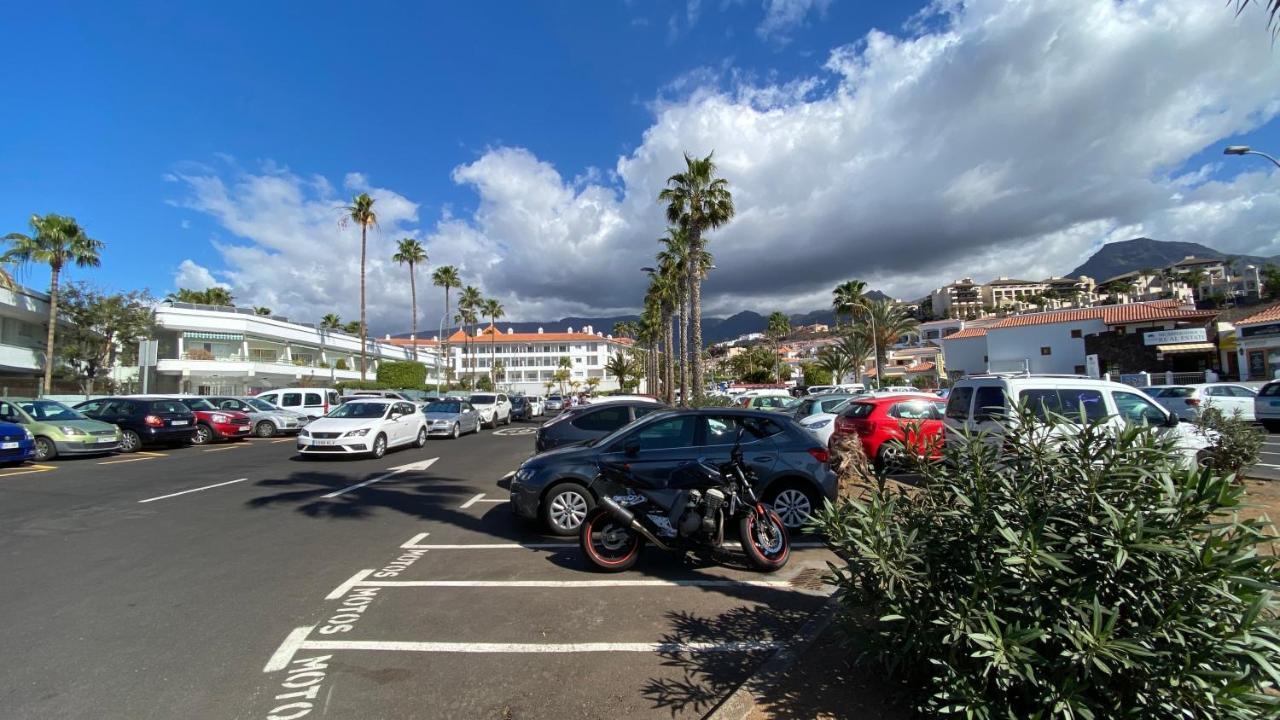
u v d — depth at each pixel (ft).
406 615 15.15
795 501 22.54
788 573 18.58
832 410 48.29
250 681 11.75
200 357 135.23
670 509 18.54
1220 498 8.00
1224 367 108.88
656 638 13.80
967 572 9.27
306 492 32.73
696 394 81.20
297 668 12.30
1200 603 7.95
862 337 163.32
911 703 9.61
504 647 13.32
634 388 324.39
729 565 19.42
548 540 22.54
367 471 41.42
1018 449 10.11
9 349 103.65
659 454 22.41
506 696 11.22
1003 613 8.84
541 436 33.19
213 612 15.29
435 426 70.54
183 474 39.78
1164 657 7.75
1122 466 9.01
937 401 35.99
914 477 11.28
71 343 114.11
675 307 130.82
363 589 17.06
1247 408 55.72
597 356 366.02
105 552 20.76
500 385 350.23
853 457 23.26
